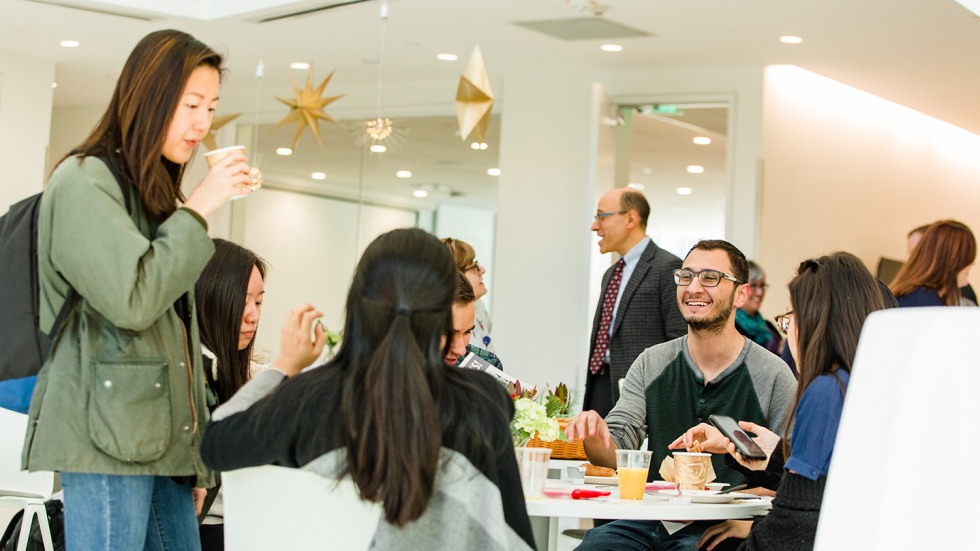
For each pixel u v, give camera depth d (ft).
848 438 2.94
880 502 2.80
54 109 32.42
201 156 30.48
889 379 2.85
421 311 6.02
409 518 5.77
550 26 22.26
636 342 17.34
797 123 26.11
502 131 26.43
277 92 30.01
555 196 25.85
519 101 26.27
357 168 29.43
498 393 6.23
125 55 26.21
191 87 6.90
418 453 5.78
